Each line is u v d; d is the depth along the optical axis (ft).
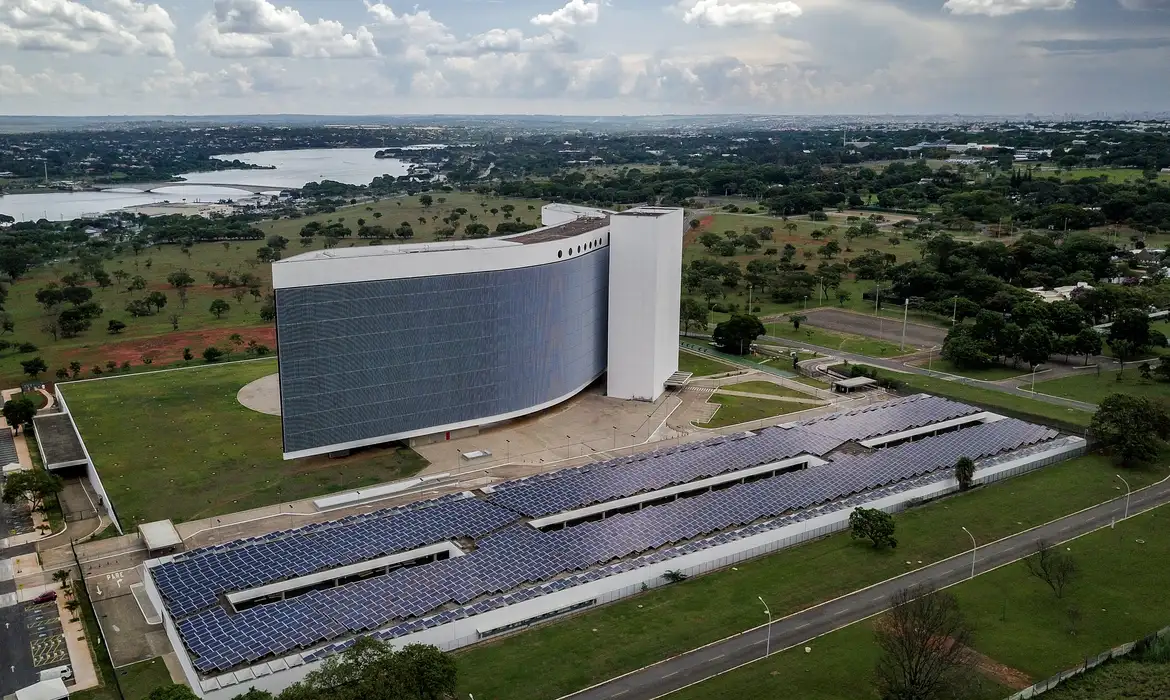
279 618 315.58
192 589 338.75
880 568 379.14
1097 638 325.83
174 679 302.04
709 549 378.32
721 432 556.51
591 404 611.47
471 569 353.72
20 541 411.34
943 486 456.86
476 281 514.68
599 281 623.36
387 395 498.28
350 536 385.91
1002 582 366.22
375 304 481.46
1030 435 518.78
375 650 268.62
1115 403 506.89
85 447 508.94
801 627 332.39
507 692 291.58
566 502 424.46
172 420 562.25
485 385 534.78
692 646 319.88
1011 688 294.66
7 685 300.61
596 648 318.45
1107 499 451.12
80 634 332.39
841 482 446.60
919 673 284.20
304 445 475.31
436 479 472.44
